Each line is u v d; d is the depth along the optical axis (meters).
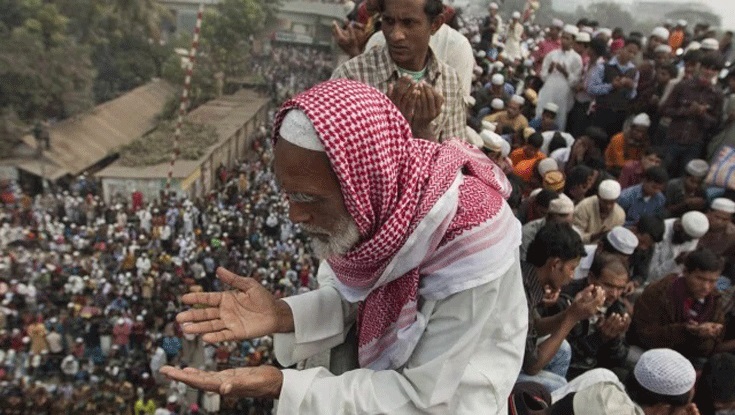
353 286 1.69
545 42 16.47
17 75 37.25
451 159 1.62
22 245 31.06
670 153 9.13
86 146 39.28
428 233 1.50
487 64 14.69
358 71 2.64
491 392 1.56
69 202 34.75
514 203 5.67
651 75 10.34
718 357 3.96
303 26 56.88
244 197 40.72
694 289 4.62
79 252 31.22
